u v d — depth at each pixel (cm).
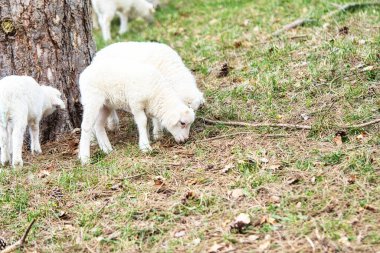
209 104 838
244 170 635
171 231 544
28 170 717
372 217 518
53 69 832
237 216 547
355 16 1073
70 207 614
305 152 658
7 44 813
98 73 737
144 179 654
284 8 1238
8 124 740
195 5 1464
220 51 1052
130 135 816
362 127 692
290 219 528
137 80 730
